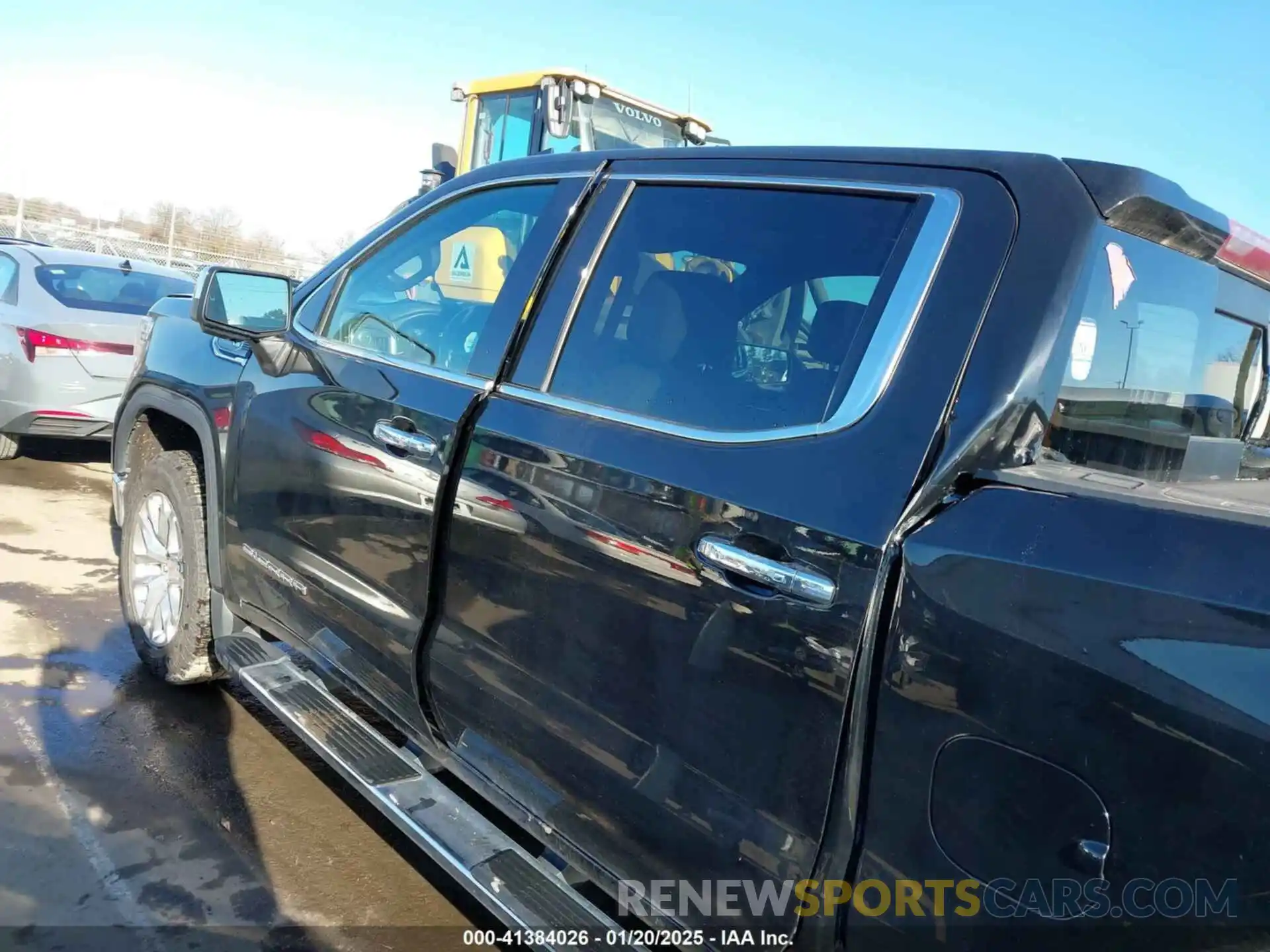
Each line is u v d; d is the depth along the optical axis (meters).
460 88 8.91
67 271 6.62
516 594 1.98
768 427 1.67
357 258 2.83
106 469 7.10
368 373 2.50
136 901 2.50
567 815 1.93
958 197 1.61
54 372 6.17
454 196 2.58
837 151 1.84
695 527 1.64
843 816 1.43
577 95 7.97
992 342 1.47
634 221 2.11
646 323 1.97
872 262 1.67
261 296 2.97
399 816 2.21
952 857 1.30
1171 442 1.95
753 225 1.89
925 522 1.40
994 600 1.28
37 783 2.96
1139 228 1.67
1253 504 1.45
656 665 1.70
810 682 1.46
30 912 2.41
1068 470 1.46
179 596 3.47
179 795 2.98
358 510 2.43
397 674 2.35
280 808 2.98
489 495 2.04
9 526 5.45
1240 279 2.14
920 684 1.33
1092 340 1.58
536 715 1.95
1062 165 1.56
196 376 3.23
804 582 1.48
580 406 1.97
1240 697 1.07
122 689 3.63
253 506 2.88
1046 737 1.21
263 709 3.59
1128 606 1.17
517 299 2.22
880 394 1.54
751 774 1.55
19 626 4.08
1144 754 1.13
